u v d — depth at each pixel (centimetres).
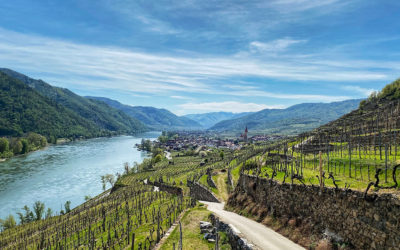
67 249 5319
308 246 2569
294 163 4806
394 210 1886
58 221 9138
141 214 5584
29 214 10438
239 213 4262
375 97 11350
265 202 3794
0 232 9169
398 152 3762
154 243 3591
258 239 2831
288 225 3036
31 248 6456
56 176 16900
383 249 1930
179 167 19525
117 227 5559
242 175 5056
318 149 5988
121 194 10769
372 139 5081
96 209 8900
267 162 6262
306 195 2930
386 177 2336
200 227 3778
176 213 5041
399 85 10688
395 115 6259
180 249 3102
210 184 9038
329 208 2558
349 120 8769
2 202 12031
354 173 3066
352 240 2230
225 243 3159
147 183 13288
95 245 4644
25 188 14088
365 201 2153
